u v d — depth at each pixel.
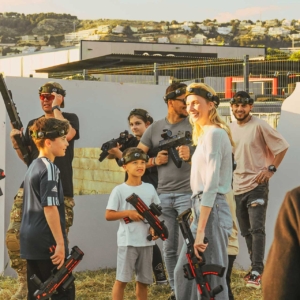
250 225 6.50
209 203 4.43
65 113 6.14
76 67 29.11
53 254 4.63
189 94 4.65
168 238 5.79
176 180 5.73
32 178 4.69
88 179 7.54
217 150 4.45
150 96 7.86
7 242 5.91
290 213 2.24
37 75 32.06
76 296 6.26
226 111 12.80
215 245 4.48
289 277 2.21
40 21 163.00
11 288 6.52
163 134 5.71
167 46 43.84
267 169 6.30
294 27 147.62
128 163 5.56
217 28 154.00
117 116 7.63
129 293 6.35
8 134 7.00
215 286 4.52
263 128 6.36
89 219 7.38
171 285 5.88
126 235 5.43
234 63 13.38
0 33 157.25
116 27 161.38
